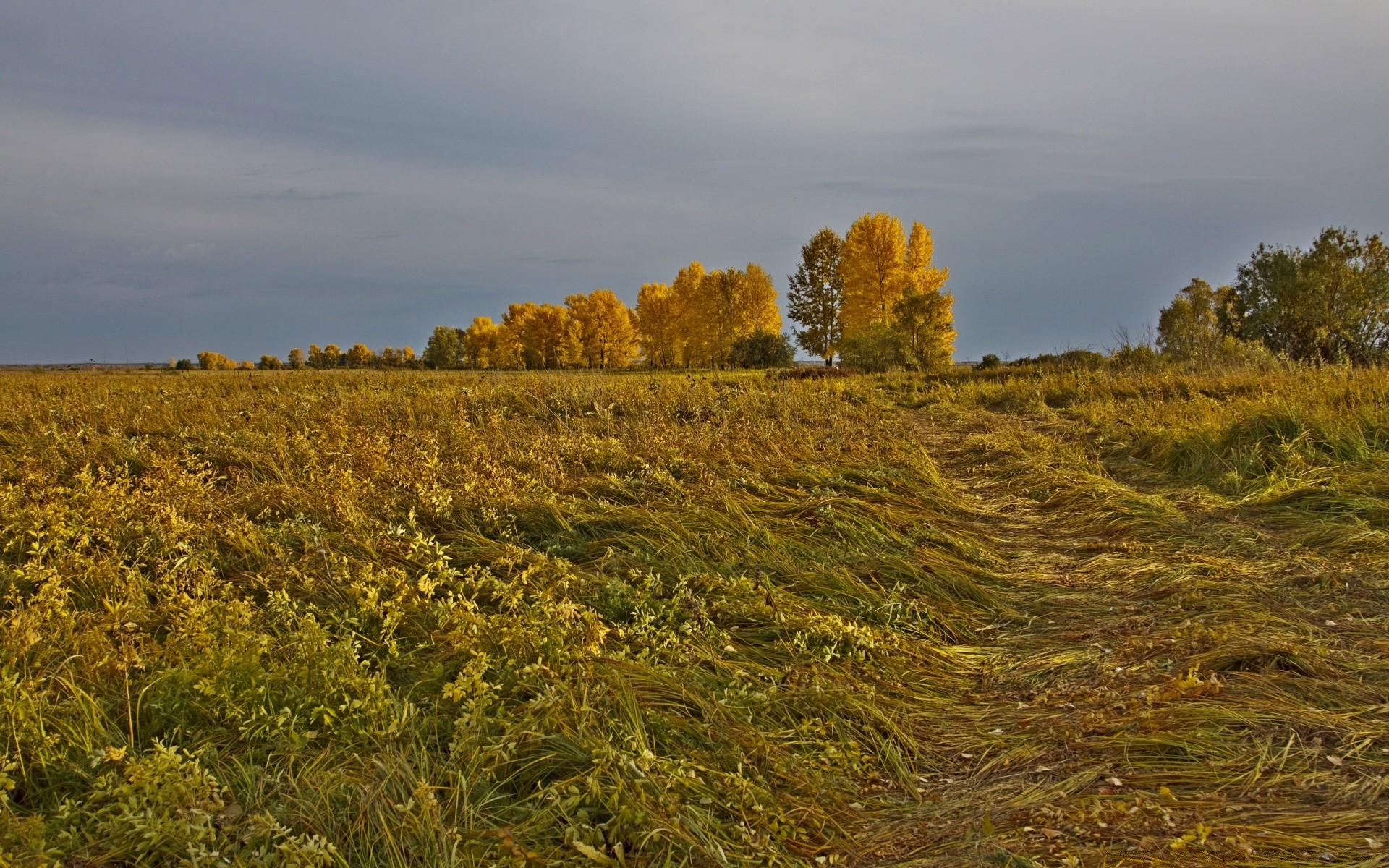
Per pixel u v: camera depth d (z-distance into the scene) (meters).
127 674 3.41
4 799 2.55
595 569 5.29
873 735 3.52
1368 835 2.50
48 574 4.45
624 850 2.62
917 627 4.73
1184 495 7.28
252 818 2.58
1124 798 2.87
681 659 3.96
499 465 7.58
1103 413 11.95
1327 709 3.32
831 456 9.33
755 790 2.96
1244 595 4.69
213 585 4.49
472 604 4.11
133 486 7.17
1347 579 4.78
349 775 2.88
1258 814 2.68
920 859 2.69
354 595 4.41
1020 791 3.04
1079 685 3.91
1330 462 7.17
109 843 2.52
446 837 2.54
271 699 3.30
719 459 8.55
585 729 3.14
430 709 3.42
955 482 9.05
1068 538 6.55
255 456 8.07
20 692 3.06
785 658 4.18
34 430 9.98
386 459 7.70
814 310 52.94
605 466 8.19
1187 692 3.51
